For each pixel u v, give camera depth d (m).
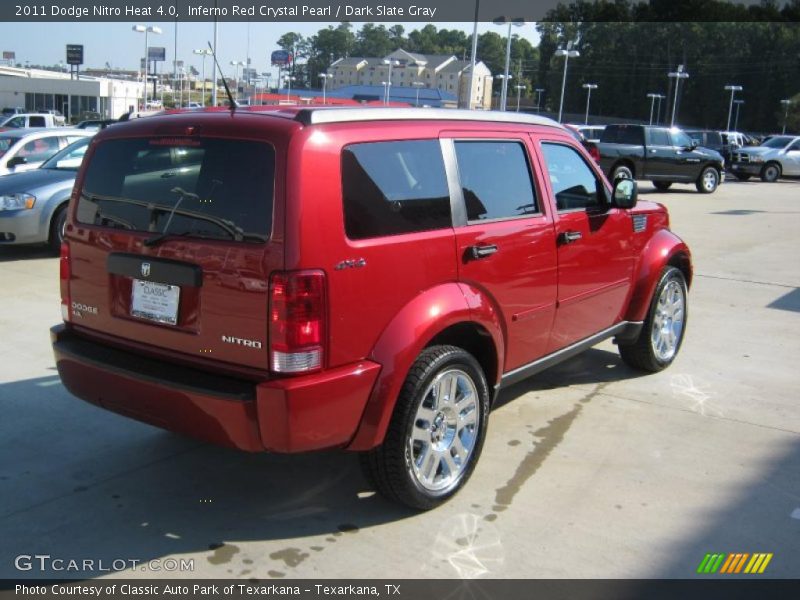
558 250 4.53
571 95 114.88
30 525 3.61
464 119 4.03
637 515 3.80
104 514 3.73
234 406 3.16
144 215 3.55
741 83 104.81
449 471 3.86
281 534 3.58
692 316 7.90
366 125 3.45
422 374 3.55
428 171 3.71
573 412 5.15
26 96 68.75
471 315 3.79
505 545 3.51
